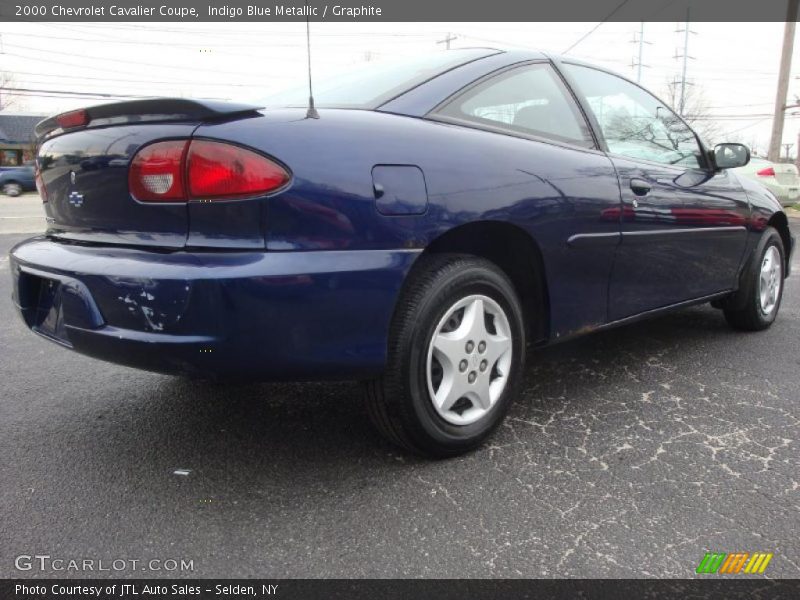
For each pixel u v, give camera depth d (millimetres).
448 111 2301
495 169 2252
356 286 1898
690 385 3133
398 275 1977
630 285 2926
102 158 1955
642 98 3352
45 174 2268
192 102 1789
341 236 1881
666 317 4574
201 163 1785
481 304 2311
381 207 1947
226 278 1742
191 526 1938
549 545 1836
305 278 1816
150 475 2252
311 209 1833
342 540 1863
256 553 1807
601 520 1957
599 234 2645
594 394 3014
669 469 2271
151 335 1798
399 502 2061
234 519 1973
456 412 2340
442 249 2268
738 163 3426
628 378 3238
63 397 3029
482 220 2180
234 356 1802
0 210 18922
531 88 2654
